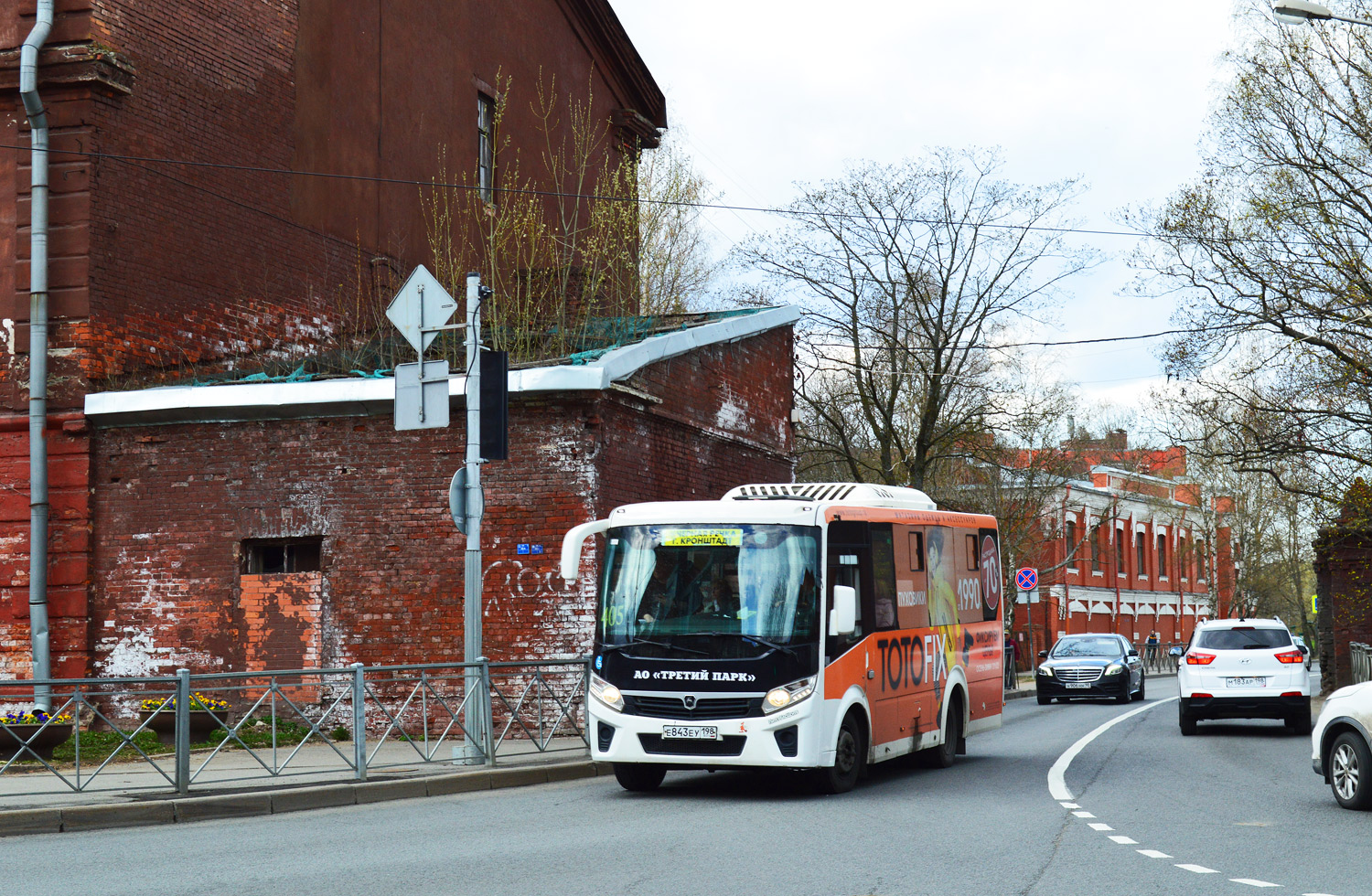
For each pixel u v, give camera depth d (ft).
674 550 40.78
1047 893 24.32
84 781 37.63
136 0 63.00
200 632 58.08
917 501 50.83
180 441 59.21
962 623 52.26
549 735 49.11
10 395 59.72
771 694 38.58
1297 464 89.66
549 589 55.16
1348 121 81.41
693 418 67.15
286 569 58.95
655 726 39.11
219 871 27.17
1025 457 151.33
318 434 58.18
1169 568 234.38
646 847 29.96
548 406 55.93
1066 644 108.58
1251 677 66.18
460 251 85.87
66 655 58.39
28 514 59.06
